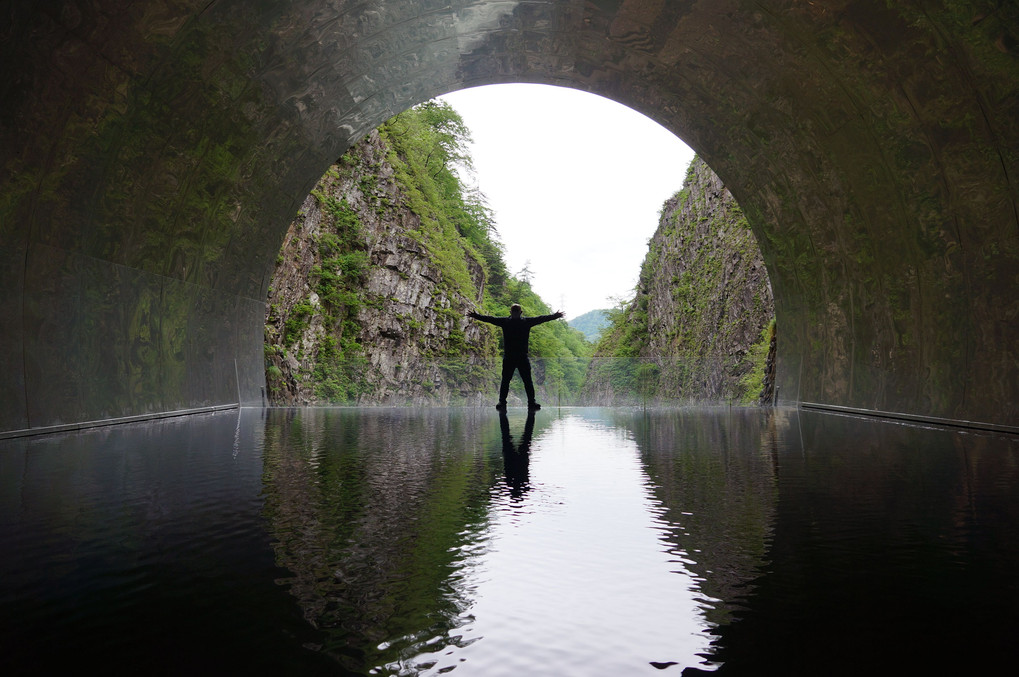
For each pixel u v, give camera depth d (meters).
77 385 10.58
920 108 10.64
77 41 8.76
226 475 5.79
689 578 2.91
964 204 10.60
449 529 3.80
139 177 11.77
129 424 11.54
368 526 3.89
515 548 3.40
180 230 13.88
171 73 10.82
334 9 11.98
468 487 5.21
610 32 14.27
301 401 20.66
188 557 3.24
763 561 3.17
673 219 51.31
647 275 58.38
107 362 11.51
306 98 14.52
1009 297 9.88
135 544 3.48
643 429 10.89
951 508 4.39
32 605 2.58
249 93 12.98
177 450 7.69
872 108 11.70
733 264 38.16
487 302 55.59
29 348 9.42
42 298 9.70
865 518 4.09
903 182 11.92
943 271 11.49
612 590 2.75
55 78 8.84
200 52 10.90
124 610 2.53
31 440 8.72
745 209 18.67
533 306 70.19
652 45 14.33
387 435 9.79
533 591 2.74
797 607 2.55
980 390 10.55
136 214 12.08
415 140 52.44
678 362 20.05
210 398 16.00
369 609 2.54
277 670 2.03
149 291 13.03
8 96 8.28
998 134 9.47
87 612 2.51
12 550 3.37
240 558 3.22
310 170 17.67
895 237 12.73
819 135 13.66
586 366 20.08
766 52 12.70
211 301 16.09
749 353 31.98
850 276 14.84
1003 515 4.17
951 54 9.43
